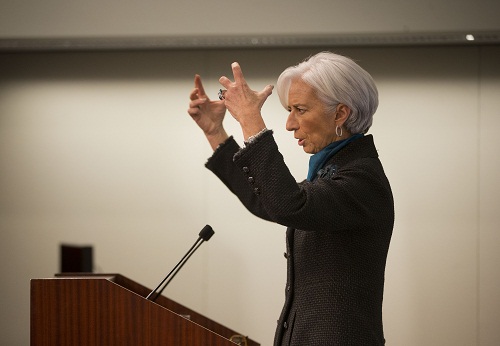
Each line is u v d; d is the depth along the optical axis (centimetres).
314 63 297
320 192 269
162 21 686
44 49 776
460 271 768
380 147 775
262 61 784
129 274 793
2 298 799
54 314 311
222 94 321
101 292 311
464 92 771
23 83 805
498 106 768
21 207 803
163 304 395
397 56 773
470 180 769
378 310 293
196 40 714
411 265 771
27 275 801
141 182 796
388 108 775
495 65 766
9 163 805
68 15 691
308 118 296
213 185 792
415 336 768
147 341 310
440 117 771
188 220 793
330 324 282
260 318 785
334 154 298
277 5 679
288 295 300
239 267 788
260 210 333
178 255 791
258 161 269
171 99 797
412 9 673
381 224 288
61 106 804
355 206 276
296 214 264
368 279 288
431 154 771
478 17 668
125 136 798
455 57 770
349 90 290
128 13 687
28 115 805
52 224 801
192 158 794
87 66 801
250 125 277
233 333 397
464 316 765
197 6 683
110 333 310
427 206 771
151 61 797
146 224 795
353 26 677
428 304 769
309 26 678
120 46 754
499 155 767
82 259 687
